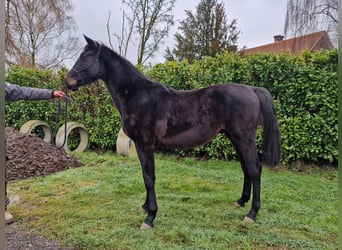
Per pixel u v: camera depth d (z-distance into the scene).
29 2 11.59
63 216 2.77
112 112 6.09
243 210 2.87
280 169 4.60
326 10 8.26
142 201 3.14
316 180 4.02
